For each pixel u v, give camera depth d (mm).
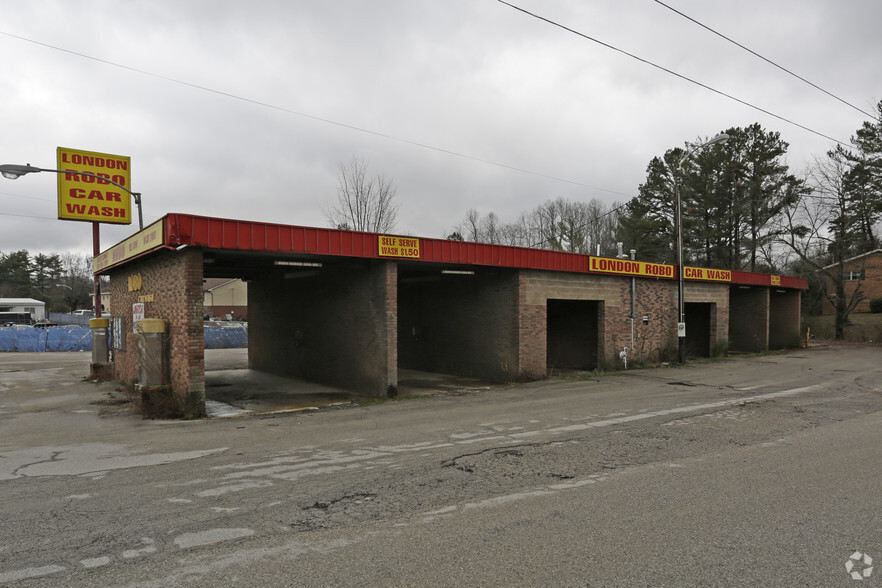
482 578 3982
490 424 10109
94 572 4113
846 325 40094
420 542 4637
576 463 7219
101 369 18094
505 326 17516
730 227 43688
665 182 44219
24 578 4012
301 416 11375
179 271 11875
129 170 21719
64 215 20406
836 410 11516
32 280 94875
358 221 35312
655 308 22641
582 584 3885
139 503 5699
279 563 4246
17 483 6477
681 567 4145
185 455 7855
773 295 32938
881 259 46625
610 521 5098
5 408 12570
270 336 21062
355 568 4156
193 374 11414
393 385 14328
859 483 6277
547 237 61375
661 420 10398
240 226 11797
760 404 12344
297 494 5969
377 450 8062
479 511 5391
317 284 17719
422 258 14664
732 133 43000
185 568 4168
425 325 20875
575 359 21484
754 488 6094
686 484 6250
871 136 39562
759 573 4051
